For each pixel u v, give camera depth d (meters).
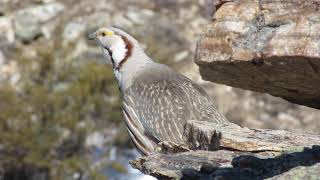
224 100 20.98
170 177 7.32
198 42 6.80
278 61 6.32
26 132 18.91
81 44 22.16
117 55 11.41
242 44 6.54
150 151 10.50
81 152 19.55
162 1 24.30
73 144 19.52
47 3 24.09
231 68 6.79
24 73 20.09
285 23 6.30
